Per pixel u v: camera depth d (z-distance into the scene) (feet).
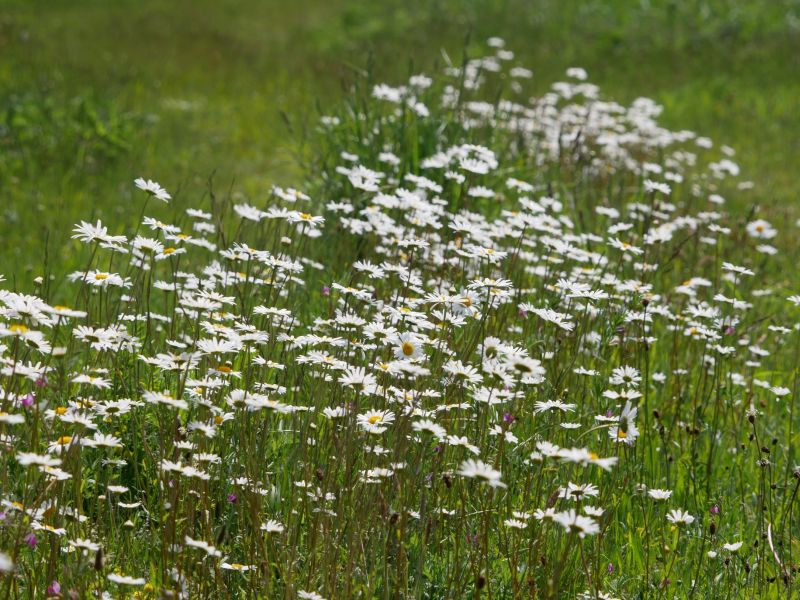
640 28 87.51
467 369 14.44
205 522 13.98
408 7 99.55
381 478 14.29
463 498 14.24
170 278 25.53
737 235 33.37
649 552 16.31
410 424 15.11
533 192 33.42
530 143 38.42
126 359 17.63
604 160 40.32
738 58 79.15
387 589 13.01
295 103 63.05
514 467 16.49
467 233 23.44
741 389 23.34
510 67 78.18
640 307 22.91
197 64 74.33
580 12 93.91
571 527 12.23
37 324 14.84
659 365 24.27
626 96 69.92
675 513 15.47
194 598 13.07
